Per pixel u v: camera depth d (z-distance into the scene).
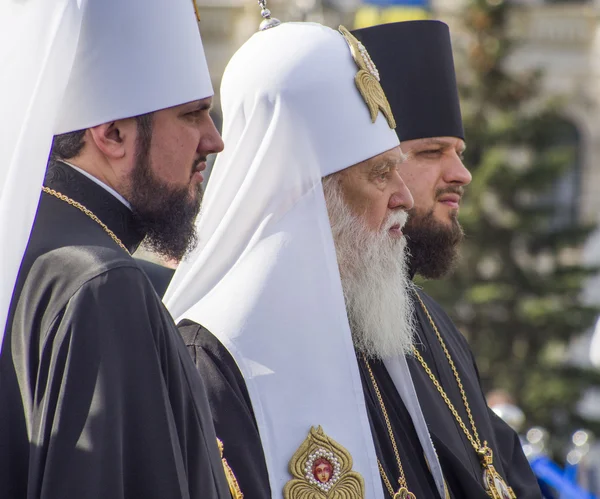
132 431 4.21
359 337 6.87
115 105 4.85
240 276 6.12
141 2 4.96
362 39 8.44
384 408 6.80
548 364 27.69
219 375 5.80
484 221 28.69
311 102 6.55
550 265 30.12
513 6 30.75
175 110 5.01
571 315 28.50
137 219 4.96
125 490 4.18
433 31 8.41
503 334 28.22
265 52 6.70
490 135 28.86
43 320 4.32
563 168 28.91
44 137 4.52
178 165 5.00
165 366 4.47
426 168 8.04
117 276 4.36
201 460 4.54
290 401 5.86
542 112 29.48
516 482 7.91
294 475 5.74
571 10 40.66
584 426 27.20
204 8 37.44
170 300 6.40
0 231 4.35
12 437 4.30
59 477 4.05
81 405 4.12
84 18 4.84
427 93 8.17
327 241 6.27
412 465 6.74
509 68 31.12
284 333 5.96
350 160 6.62
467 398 7.80
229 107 6.75
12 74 4.64
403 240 7.05
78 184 4.84
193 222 5.19
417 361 7.64
